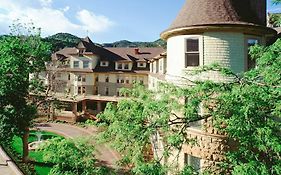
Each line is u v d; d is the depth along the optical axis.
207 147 16.23
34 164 28.89
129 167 11.15
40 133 40.31
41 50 29.17
